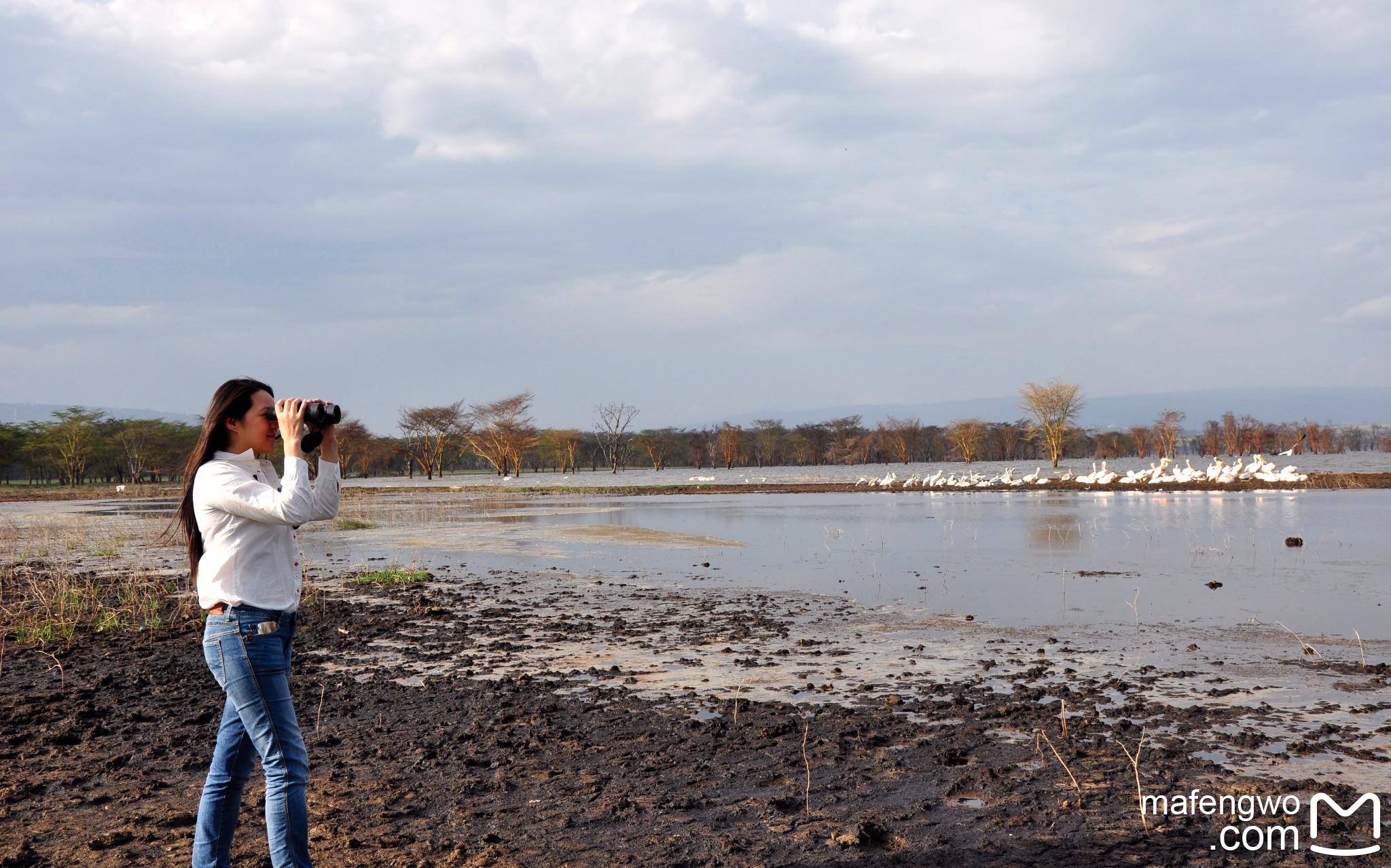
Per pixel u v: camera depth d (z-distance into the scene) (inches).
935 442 5324.8
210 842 139.6
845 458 4960.6
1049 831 167.9
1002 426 5315.0
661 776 201.0
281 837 134.3
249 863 155.3
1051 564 575.2
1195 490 1520.7
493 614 432.5
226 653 135.7
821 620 401.1
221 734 142.0
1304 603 414.6
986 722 239.3
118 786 197.5
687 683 291.6
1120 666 301.9
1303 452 4697.3
